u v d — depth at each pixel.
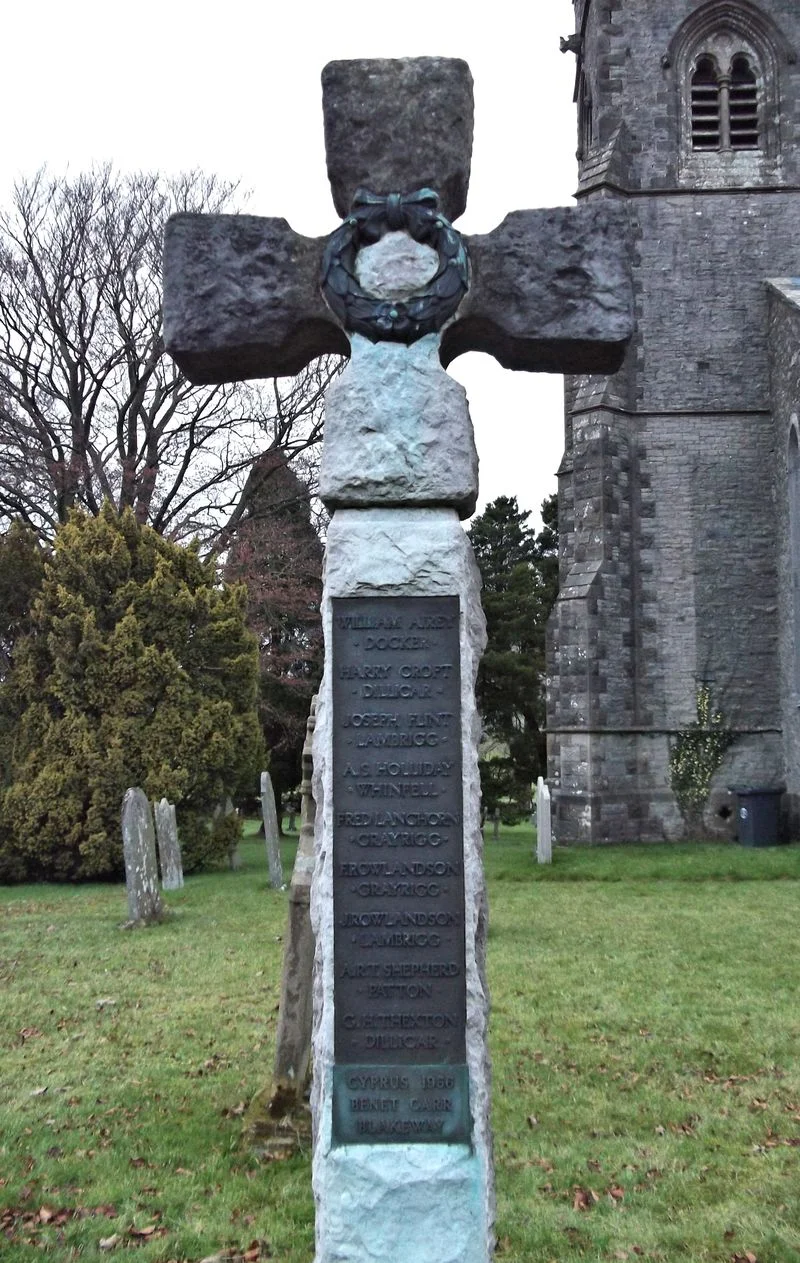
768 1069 7.64
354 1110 4.16
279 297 4.68
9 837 18.70
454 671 4.37
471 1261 4.08
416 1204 4.09
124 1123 6.77
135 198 35.75
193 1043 8.33
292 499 30.98
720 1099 7.10
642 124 24.12
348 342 4.78
